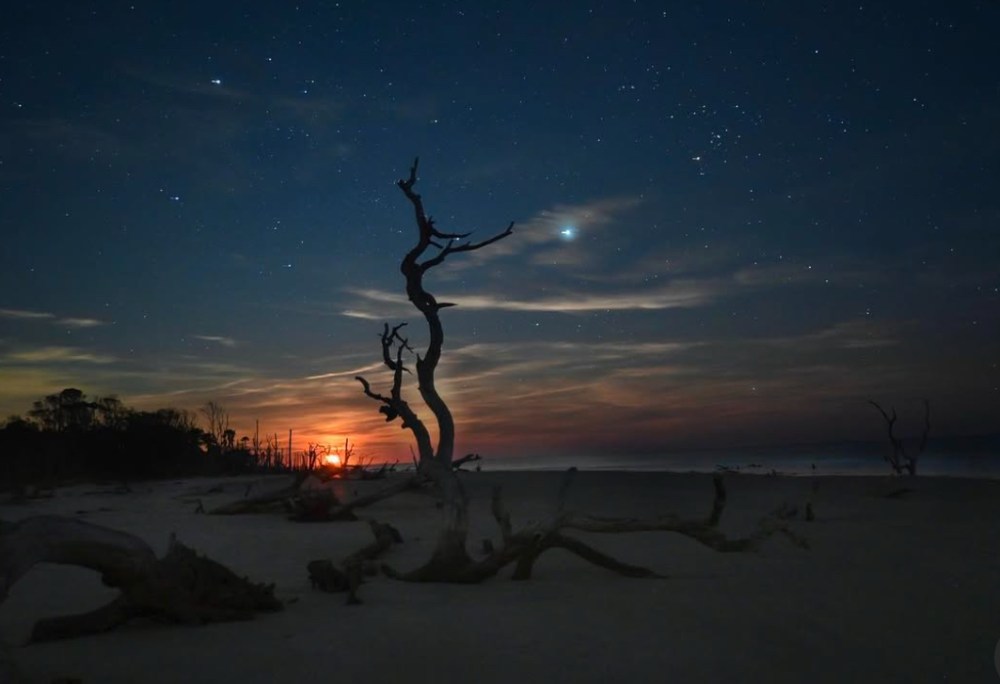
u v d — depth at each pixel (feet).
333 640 19.54
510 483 88.07
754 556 35.99
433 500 74.08
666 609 23.26
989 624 21.49
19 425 138.62
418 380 68.08
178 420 153.99
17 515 63.31
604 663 17.65
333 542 43.50
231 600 22.41
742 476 94.48
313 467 114.93
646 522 31.45
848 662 17.97
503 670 17.11
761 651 18.72
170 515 62.13
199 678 16.56
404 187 67.26
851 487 78.23
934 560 34.17
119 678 16.56
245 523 55.16
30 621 22.86
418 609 23.44
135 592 20.89
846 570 31.24
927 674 17.16
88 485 115.34
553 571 31.81
